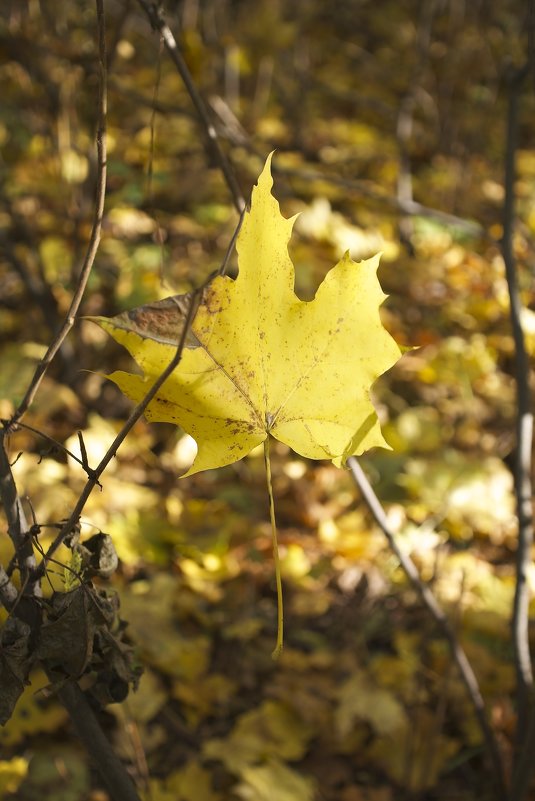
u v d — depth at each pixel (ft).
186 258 7.86
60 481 5.33
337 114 12.32
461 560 5.62
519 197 10.36
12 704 2.48
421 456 6.48
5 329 6.97
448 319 7.95
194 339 2.33
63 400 5.85
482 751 4.47
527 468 3.81
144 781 4.07
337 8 14.07
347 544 5.69
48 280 7.14
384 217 9.49
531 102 12.64
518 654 3.74
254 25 10.98
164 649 4.64
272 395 2.41
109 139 9.29
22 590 2.47
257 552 5.65
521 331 3.89
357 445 2.48
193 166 9.55
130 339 2.27
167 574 5.09
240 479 6.22
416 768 4.43
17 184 8.02
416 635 5.12
